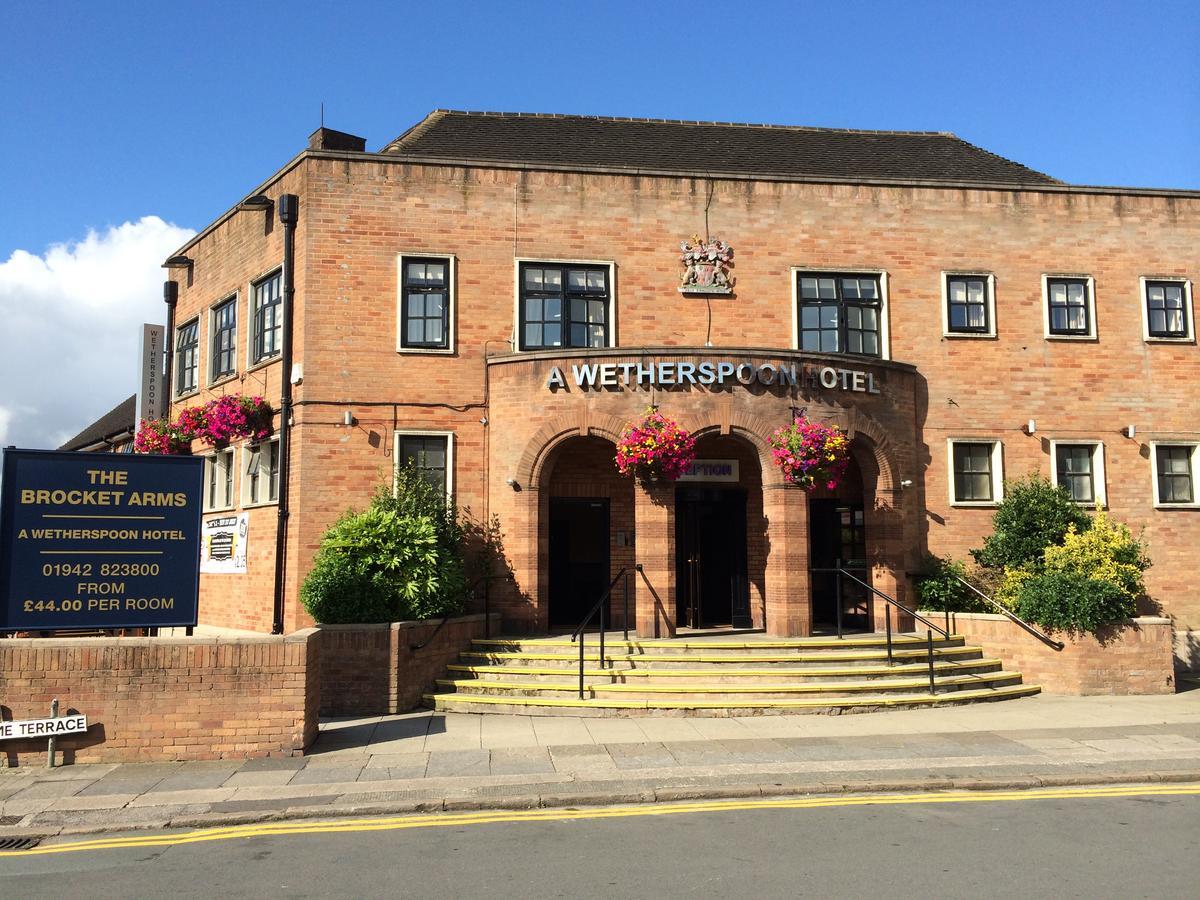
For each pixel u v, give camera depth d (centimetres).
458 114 2152
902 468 1720
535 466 1608
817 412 1605
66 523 1059
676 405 1571
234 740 1034
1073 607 1458
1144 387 1897
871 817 814
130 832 791
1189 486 1898
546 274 1766
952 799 879
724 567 1789
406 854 718
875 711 1300
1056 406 1864
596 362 1588
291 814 827
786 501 1547
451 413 1697
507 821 812
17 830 790
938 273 1866
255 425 1761
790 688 1329
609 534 1748
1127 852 706
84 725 1006
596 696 1326
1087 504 1841
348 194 1723
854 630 1692
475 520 1675
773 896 615
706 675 1380
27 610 1036
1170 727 1187
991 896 612
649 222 1800
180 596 1090
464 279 1738
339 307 1695
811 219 1844
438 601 1423
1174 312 1938
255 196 1794
